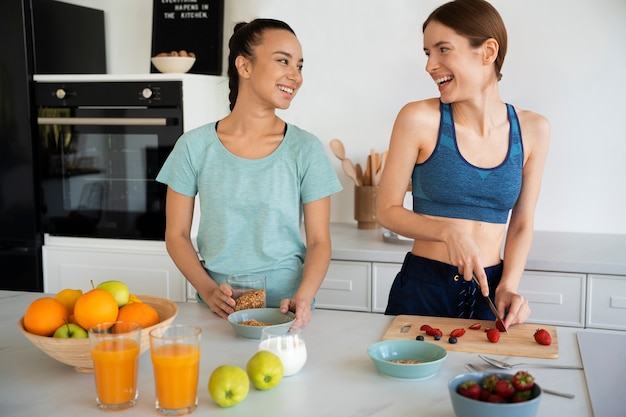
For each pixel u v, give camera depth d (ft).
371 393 4.01
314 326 5.34
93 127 10.12
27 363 4.61
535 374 4.28
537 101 9.76
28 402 3.96
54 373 4.42
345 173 10.73
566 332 5.15
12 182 10.49
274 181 6.02
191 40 10.94
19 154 10.41
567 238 9.33
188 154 6.10
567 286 8.09
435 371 4.25
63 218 10.46
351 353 4.70
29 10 10.22
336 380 4.21
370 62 10.41
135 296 4.93
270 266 6.05
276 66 5.82
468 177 5.87
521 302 5.35
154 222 10.03
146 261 10.05
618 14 9.34
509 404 3.35
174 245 6.10
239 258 6.08
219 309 5.56
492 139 5.86
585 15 9.46
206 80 10.02
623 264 7.81
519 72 9.78
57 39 10.69
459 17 5.48
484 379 3.59
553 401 3.87
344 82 10.56
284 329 4.93
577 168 9.70
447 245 5.32
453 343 4.83
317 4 10.53
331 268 8.90
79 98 10.14
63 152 10.34
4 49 10.27
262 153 6.07
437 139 5.90
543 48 9.66
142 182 10.02
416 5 10.09
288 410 3.79
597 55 9.46
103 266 10.27
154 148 9.89
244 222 6.08
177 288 9.98
